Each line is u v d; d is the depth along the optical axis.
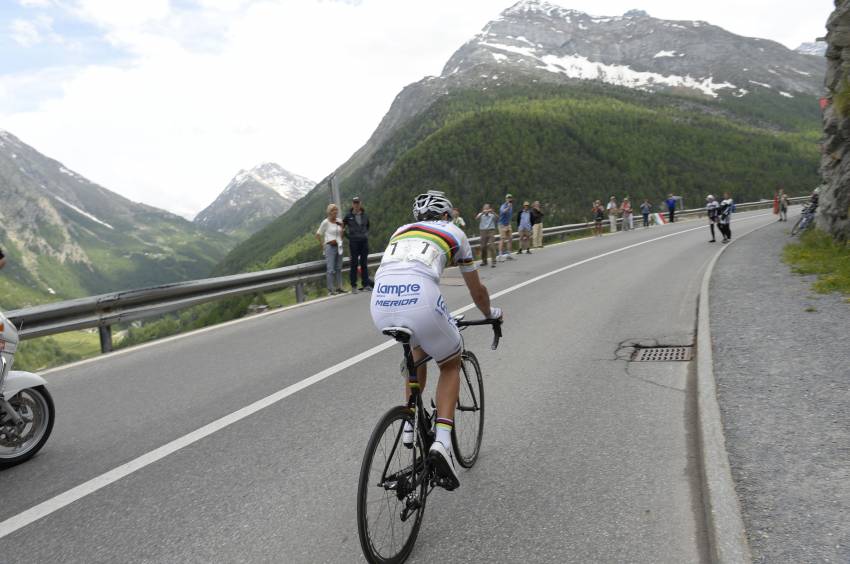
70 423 5.16
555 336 7.77
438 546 3.04
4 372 4.12
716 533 2.81
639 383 5.60
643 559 2.81
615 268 15.28
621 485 3.59
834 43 14.28
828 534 2.73
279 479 3.85
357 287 14.32
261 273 11.85
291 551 3.01
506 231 19.56
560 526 3.15
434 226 3.29
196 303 10.20
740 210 56.53
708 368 5.43
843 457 3.46
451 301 11.05
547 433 4.50
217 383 6.25
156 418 5.18
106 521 3.38
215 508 3.49
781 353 5.67
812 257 12.16
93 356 8.25
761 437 3.84
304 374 6.41
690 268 14.19
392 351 7.27
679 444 4.14
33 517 3.46
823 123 16.02
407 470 2.98
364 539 2.61
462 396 3.86
